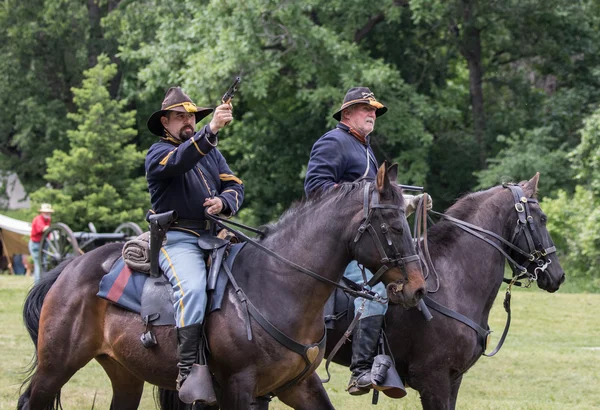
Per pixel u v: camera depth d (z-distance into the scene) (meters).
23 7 33.53
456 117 29.16
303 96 25.61
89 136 28.64
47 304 6.70
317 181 6.93
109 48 34.81
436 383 6.76
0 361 11.45
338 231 5.93
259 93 24.70
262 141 30.44
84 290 6.57
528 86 30.77
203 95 24.81
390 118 25.61
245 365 5.91
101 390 9.98
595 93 28.55
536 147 26.47
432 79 30.14
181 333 5.91
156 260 6.25
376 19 27.81
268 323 5.89
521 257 7.25
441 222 7.21
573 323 16.53
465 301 6.89
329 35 24.95
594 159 23.59
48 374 6.63
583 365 12.20
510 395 10.20
